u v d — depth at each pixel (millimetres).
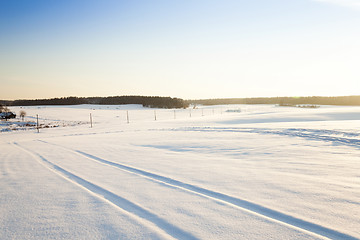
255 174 5824
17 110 101375
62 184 5406
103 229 3094
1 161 9375
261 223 3148
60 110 105875
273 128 18922
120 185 5203
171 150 11477
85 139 20547
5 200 4332
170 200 4141
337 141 11352
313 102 184750
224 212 3547
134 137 19812
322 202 3811
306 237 2756
